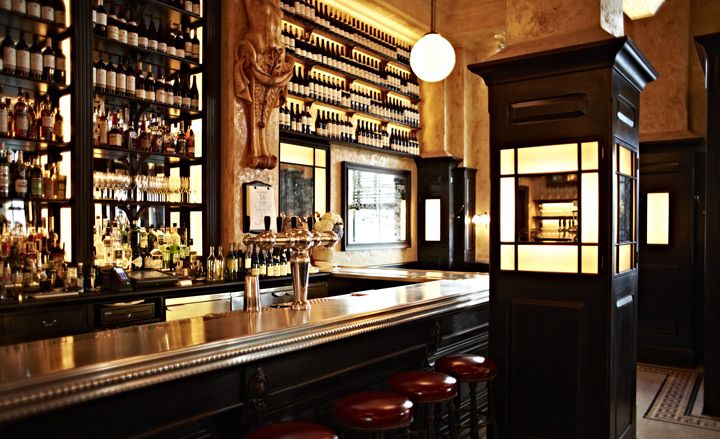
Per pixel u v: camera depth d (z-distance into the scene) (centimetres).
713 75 473
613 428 315
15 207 416
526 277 338
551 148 331
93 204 434
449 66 502
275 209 576
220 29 544
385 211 861
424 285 422
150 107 512
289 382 247
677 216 664
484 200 962
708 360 471
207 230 531
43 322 380
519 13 359
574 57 316
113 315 417
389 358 307
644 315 680
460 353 397
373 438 285
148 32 510
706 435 419
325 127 745
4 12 391
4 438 162
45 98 440
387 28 855
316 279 578
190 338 212
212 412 214
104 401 180
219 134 542
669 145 669
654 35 680
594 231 317
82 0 427
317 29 716
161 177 498
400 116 878
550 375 327
